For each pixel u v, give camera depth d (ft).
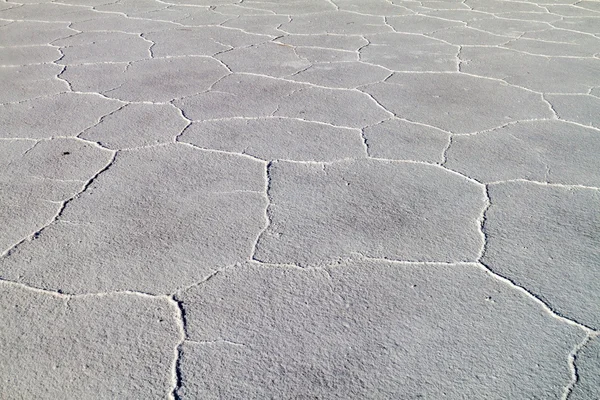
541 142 7.69
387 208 6.24
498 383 4.21
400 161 7.21
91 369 4.31
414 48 11.48
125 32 12.37
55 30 12.52
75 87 9.43
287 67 10.37
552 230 5.88
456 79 9.87
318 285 5.13
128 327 4.68
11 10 14.14
